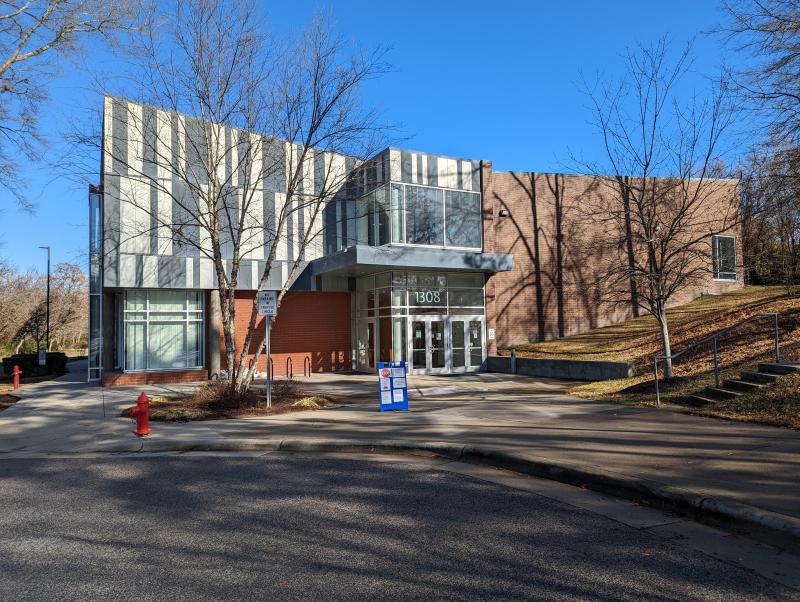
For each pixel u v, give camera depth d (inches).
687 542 206.1
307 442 403.2
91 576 178.9
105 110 809.5
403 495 275.0
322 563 188.5
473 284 1005.8
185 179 649.0
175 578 176.7
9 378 1128.8
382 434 424.2
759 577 174.4
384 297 951.6
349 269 922.1
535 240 1096.8
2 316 2038.6
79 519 240.5
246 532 221.3
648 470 285.6
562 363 832.9
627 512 243.9
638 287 687.7
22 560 193.2
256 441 409.1
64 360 1366.9
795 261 729.0
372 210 962.7
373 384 816.9
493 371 978.7
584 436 382.6
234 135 792.3
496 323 1067.9
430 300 962.7
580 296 1114.1
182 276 858.8
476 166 1013.8
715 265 676.1
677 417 439.8
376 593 165.2
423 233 948.0
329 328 1022.4
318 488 290.4
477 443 373.4
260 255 924.6
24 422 518.0
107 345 944.3
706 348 688.4
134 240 832.3
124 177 788.6
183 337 890.1
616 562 187.0
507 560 189.6
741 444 334.3
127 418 526.0
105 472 335.9
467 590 166.6
